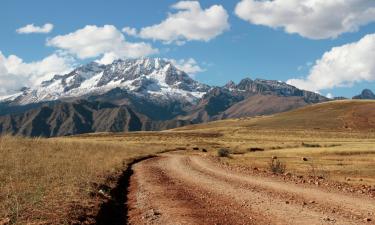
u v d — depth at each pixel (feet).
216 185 93.25
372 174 129.18
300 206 63.21
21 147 146.20
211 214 59.11
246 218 55.42
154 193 82.89
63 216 52.21
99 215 58.75
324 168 148.36
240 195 76.59
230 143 453.58
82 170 101.19
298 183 94.48
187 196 77.51
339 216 55.01
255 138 566.77
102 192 76.18
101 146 226.99
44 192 66.59
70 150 157.89
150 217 58.70
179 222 54.19
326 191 79.82
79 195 67.67
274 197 73.10
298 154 223.71
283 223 51.24
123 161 169.07
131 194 84.12
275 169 128.88
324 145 328.08
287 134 632.79
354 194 75.61
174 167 152.46
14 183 74.54
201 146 387.75
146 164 169.78
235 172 126.11
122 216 61.87
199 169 140.56
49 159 123.24
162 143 456.86
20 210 52.80
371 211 58.44
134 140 555.28
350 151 217.77
